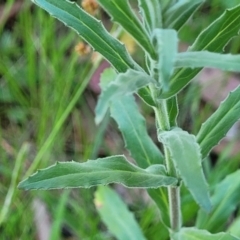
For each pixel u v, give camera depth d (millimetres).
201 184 235
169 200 323
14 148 520
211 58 229
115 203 398
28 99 550
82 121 531
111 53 275
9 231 458
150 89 274
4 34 581
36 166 466
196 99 508
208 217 367
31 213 468
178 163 240
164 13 241
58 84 515
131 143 339
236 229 374
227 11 269
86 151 496
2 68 536
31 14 577
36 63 564
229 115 296
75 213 481
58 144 515
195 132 488
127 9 246
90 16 276
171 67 202
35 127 537
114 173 282
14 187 445
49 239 417
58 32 576
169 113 290
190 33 527
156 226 441
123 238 387
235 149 475
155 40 242
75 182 278
